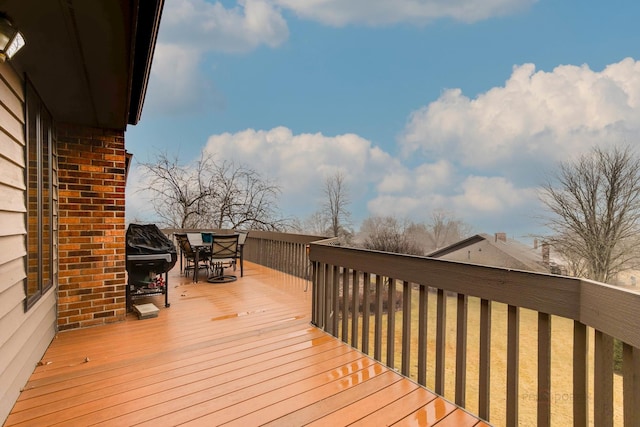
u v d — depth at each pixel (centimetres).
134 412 210
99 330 354
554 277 171
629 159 997
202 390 237
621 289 139
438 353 232
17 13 175
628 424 139
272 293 538
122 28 191
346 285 328
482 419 204
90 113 324
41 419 203
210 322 387
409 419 205
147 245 445
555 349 479
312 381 250
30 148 255
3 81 203
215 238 623
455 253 914
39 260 275
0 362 197
